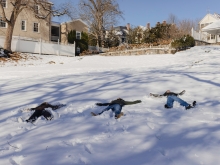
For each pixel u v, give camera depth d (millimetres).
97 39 43312
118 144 3689
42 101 6637
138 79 9094
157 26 43906
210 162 3049
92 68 16203
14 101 6828
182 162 3078
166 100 6234
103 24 43750
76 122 4867
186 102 5750
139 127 4387
